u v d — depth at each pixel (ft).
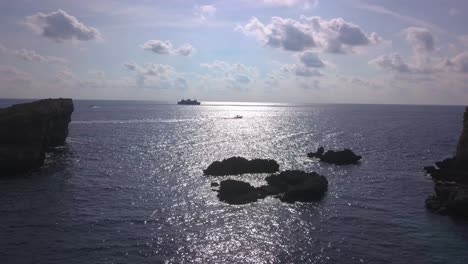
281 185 201.98
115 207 170.91
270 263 119.75
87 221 152.46
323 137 469.98
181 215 161.68
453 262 121.70
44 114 261.24
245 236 140.36
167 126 601.21
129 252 125.18
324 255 125.70
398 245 134.21
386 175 247.09
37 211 163.32
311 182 196.24
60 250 125.39
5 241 131.44
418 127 628.69
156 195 191.11
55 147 339.36
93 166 261.03
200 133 502.79
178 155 316.60
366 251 128.98
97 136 435.94
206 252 126.72
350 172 256.32
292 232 144.87
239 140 430.61
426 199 183.62
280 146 384.06
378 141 432.25
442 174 233.96
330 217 162.09
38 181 215.92
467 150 240.53
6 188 199.93
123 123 634.43
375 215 165.58
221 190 192.13
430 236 142.31
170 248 129.08
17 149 238.07
